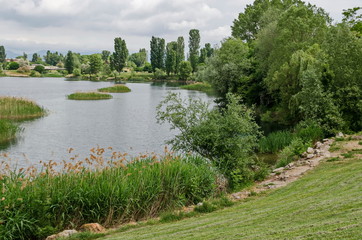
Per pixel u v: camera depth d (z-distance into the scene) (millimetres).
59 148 22500
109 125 31719
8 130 25984
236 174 12445
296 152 15625
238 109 13875
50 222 8250
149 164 10836
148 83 113938
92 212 8656
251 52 54812
